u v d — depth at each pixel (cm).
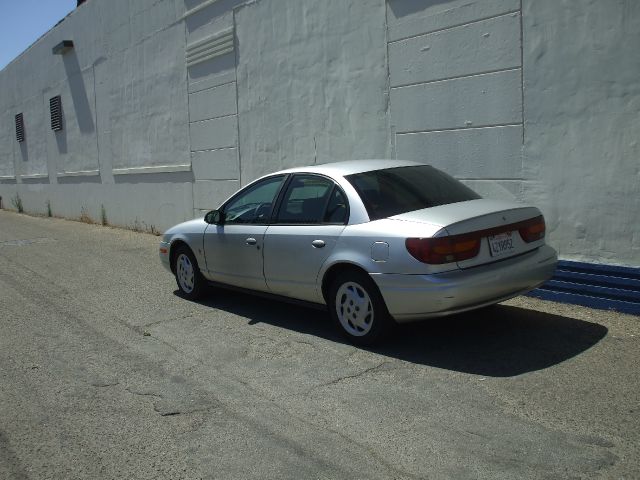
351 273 510
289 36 916
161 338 587
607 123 570
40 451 370
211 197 1158
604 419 376
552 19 597
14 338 605
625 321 547
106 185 1620
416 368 471
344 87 830
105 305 728
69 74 1786
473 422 381
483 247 469
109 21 1493
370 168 559
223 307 690
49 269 992
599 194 583
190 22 1156
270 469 340
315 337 562
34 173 2205
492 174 664
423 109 725
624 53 552
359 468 336
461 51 678
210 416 409
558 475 318
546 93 610
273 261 579
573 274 599
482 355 490
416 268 455
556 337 520
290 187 587
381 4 760
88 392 459
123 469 346
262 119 994
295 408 416
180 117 1227
